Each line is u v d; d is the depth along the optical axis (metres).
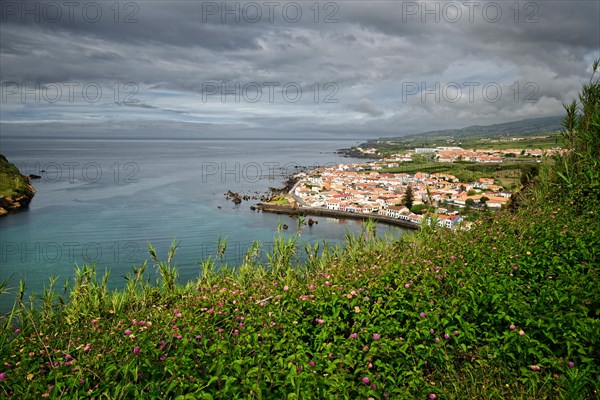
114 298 7.84
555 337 4.38
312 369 4.00
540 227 8.21
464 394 3.82
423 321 4.87
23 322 6.06
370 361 4.31
